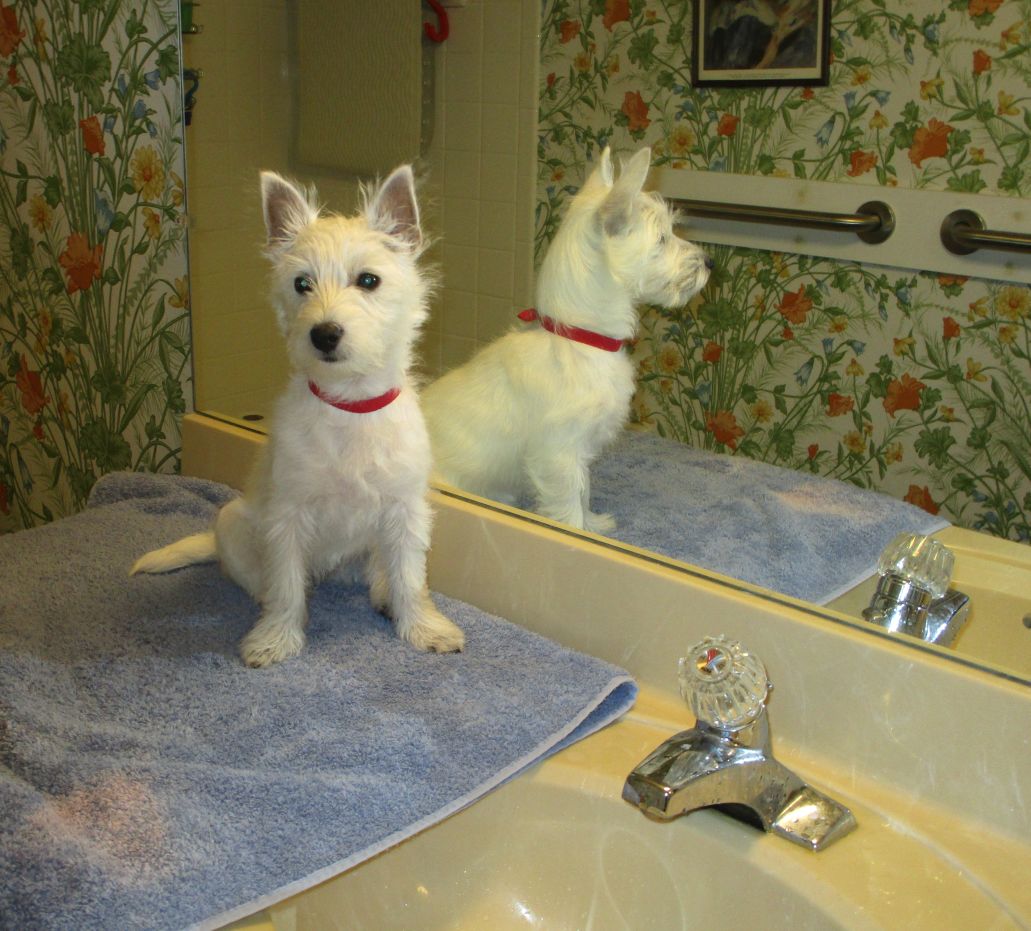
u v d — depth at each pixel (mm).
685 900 1023
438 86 1453
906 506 1152
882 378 1149
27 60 1952
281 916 953
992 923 887
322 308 1164
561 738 1083
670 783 924
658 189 1284
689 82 1236
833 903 913
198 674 1167
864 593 1107
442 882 1094
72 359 2113
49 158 1987
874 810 1023
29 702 1069
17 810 868
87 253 1979
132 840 883
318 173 1589
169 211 1786
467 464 1406
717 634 1141
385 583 1362
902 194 1089
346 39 1518
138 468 2059
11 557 1441
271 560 1268
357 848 931
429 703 1119
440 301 1482
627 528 1266
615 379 1350
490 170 1431
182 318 1838
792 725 1103
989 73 1005
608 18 1295
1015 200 1016
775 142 1177
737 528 1210
